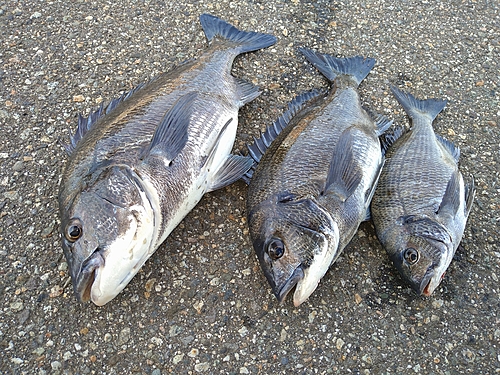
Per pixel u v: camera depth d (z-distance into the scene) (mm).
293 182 599
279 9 901
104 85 761
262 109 759
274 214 579
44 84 751
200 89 659
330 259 579
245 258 620
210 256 619
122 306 574
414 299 611
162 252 614
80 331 557
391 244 634
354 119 682
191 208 621
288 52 836
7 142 689
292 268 551
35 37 808
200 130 622
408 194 657
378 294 612
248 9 893
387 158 699
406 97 794
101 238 506
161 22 851
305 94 751
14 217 627
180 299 587
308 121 655
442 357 573
